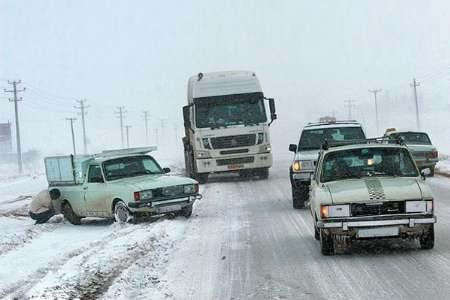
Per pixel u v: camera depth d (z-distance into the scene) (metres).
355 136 20.03
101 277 10.46
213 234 14.74
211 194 24.19
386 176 11.96
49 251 13.62
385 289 8.95
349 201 10.91
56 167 19.39
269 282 9.80
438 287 8.84
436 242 12.12
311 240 13.27
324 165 12.38
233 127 28.52
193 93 28.94
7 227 18.61
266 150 28.78
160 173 18.70
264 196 22.61
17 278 10.86
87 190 17.95
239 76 29.06
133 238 14.02
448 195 19.97
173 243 13.68
